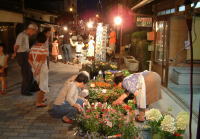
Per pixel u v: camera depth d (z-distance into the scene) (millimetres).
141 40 13922
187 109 6875
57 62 16672
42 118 6441
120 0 15922
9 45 18234
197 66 9477
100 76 8977
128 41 17172
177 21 9266
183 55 9547
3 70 8430
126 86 5598
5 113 6730
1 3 14758
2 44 8391
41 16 26094
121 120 4902
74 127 5906
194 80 9133
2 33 17094
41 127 5902
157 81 5828
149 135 4699
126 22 16547
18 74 11977
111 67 10039
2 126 5895
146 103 5766
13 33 18562
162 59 9641
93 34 19891
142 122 5793
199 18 9008
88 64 10414
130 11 11938
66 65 15547
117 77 6254
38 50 6918
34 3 23875
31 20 20953
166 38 9352
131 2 12312
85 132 5293
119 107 5586
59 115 6645
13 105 7395
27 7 20875
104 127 4906
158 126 4375
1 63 8383
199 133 2297
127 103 6391
